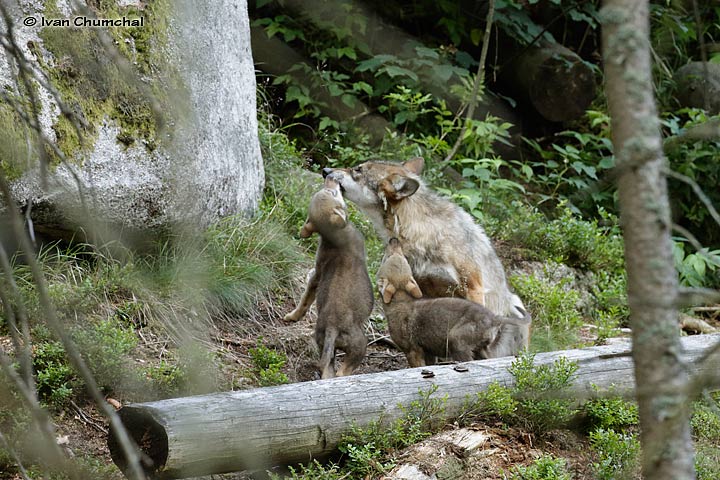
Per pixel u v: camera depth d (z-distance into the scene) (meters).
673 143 4.55
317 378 10.95
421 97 20.89
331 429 8.19
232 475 8.22
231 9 13.43
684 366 3.34
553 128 22.69
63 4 10.52
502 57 22.11
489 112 20.75
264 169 15.16
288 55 20.19
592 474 8.55
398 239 11.77
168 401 7.56
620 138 3.20
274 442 7.83
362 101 21.02
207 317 11.27
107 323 9.88
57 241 11.02
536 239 16.72
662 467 3.33
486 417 8.96
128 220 11.04
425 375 9.02
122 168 10.81
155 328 10.63
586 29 24.05
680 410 3.26
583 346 13.33
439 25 22.12
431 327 10.28
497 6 21.30
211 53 12.52
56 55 10.40
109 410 3.85
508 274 15.61
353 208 15.41
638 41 3.16
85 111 10.53
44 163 4.45
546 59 21.11
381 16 21.83
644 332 3.24
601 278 16.62
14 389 8.68
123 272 10.95
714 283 19.00
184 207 11.58
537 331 13.52
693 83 20.73
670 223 3.23
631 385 9.79
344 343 10.14
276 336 11.62
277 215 14.12
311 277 11.02
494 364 9.47
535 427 9.03
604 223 18.14
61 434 8.62
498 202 17.89
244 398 7.86
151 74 11.23
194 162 11.77
